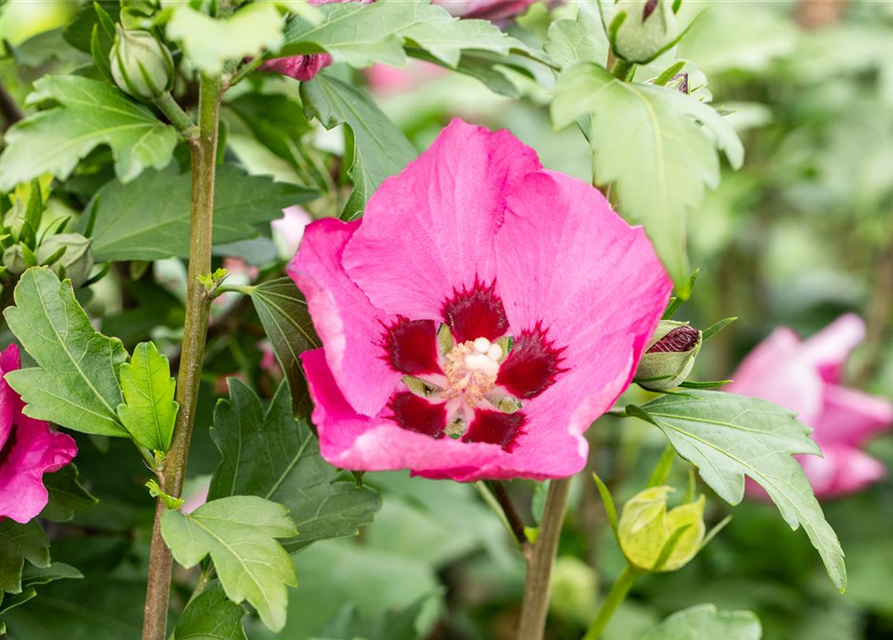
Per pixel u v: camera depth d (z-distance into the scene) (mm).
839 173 1083
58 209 859
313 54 637
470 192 652
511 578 1052
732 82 1073
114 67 630
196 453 757
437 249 656
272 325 645
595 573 961
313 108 674
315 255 638
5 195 697
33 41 780
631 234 637
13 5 961
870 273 1265
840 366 966
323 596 900
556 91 626
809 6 1158
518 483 1075
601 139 622
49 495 662
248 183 723
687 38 973
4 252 678
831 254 1480
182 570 827
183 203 724
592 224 642
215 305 856
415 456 605
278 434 679
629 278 641
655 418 658
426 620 938
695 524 709
